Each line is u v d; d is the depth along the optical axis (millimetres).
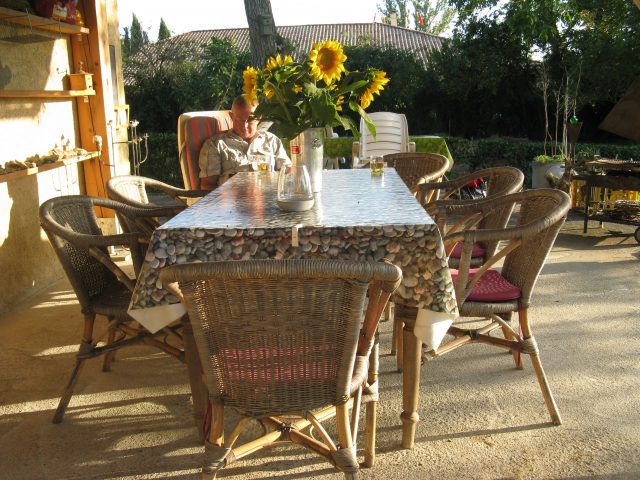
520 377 2957
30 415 2717
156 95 12812
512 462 2264
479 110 12258
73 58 5281
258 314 1671
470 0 11531
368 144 6656
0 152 4219
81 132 5441
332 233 2029
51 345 3541
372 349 2256
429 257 2012
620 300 4023
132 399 2855
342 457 1801
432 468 2246
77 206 2941
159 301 2016
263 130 4855
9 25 4277
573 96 10648
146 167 11891
